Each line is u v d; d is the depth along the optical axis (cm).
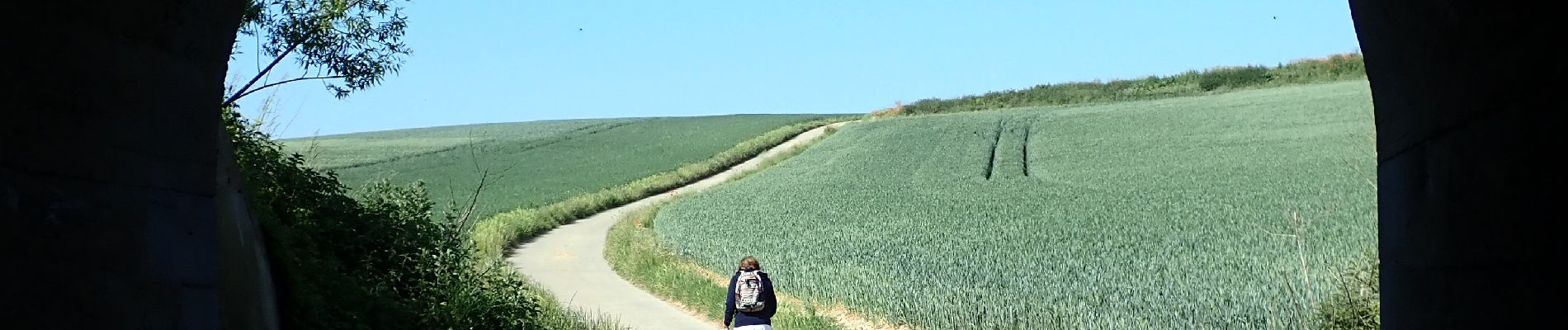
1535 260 386
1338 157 4375
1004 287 1838
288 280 969
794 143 7825
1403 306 569
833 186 4803
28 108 433
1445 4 436
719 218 3841
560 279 2512
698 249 2941
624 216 4256
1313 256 2053
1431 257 512
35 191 438
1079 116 7212
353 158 7488
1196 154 5056
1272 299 1497
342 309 1060
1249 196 3447
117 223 504
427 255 1361
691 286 2078
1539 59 367
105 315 486
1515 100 393
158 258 540
